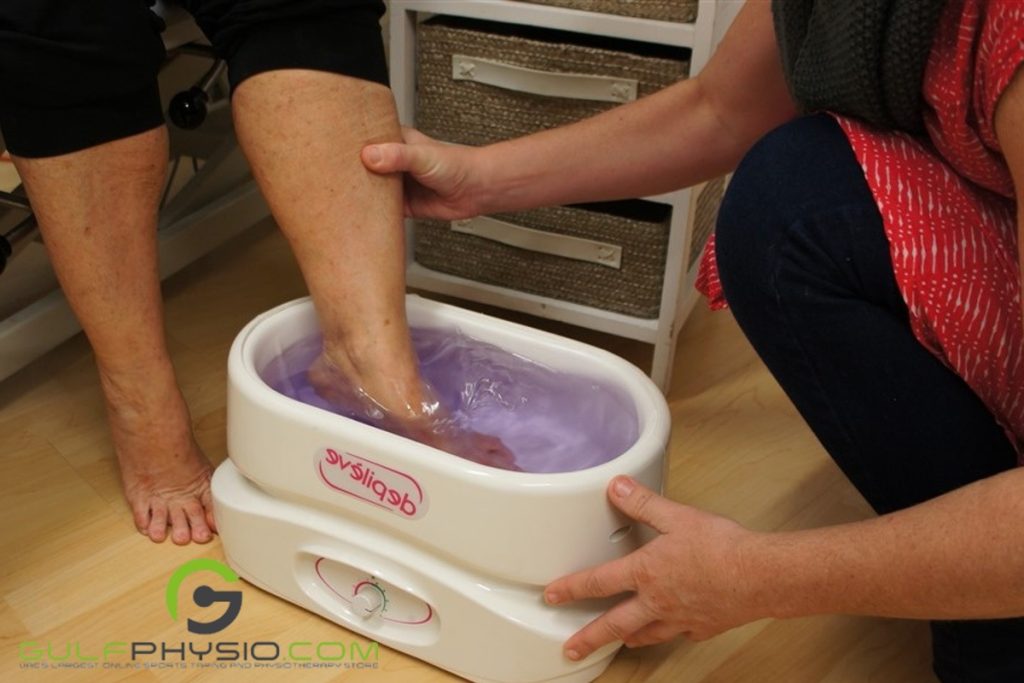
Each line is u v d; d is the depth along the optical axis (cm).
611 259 123
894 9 63
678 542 70
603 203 126
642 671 88
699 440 118
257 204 146
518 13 113
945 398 73
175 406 99
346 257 89
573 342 94
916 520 59
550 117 118
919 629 93
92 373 126
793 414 123
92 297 91
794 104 88
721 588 67
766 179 76
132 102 87
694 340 139
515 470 85
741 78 93
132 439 99
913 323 71
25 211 107
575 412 93
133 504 101
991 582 56
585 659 83
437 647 86
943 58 64
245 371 88
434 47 120
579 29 111
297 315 97
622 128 99
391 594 87
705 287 92
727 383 129
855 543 61
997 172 67
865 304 74
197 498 102
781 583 64
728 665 89
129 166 88
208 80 117
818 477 112
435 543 80
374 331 89
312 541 88
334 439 82
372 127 90
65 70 81
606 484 76
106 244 89
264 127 88
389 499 81
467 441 88
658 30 108
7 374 115
